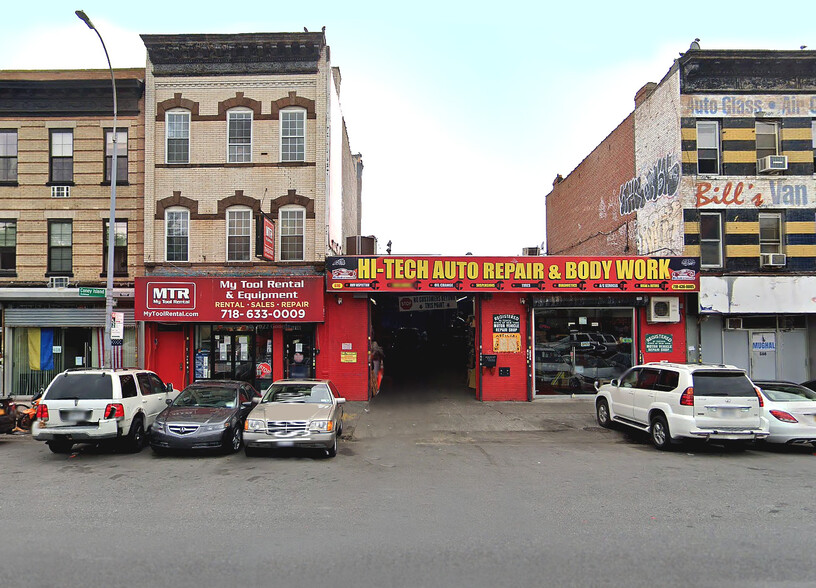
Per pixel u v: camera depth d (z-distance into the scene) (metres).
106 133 18.92
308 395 12.31
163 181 18.58
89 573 5.12
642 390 12.72
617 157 23.27
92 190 18.78
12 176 18.94
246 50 18.53
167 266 18.33
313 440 10.66
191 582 4.93
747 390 11.30
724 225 18.16
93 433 10.89
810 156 18.30
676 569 5.27
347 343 18.11
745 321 18.59
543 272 17.69
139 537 6.13
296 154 18.64
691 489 8.40
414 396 18.95
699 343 18.44
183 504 7.55
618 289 17.64
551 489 8.41
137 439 11.73
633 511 7.21
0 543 5.92
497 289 17.62
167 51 18.52
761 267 17.97
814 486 8.61
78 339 18.94
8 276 18.67
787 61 18.12
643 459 10.85
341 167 22.50
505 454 11.36
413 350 27.73
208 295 17.58
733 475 9.40
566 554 5.65
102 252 18.66
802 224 18.12
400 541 6.02
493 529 6.45
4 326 18.59
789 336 18.67
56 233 18.86
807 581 5.01
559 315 18.64
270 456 11.14
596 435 13.61
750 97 18.31
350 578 5.03
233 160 18.67
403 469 9.92
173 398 13.88
